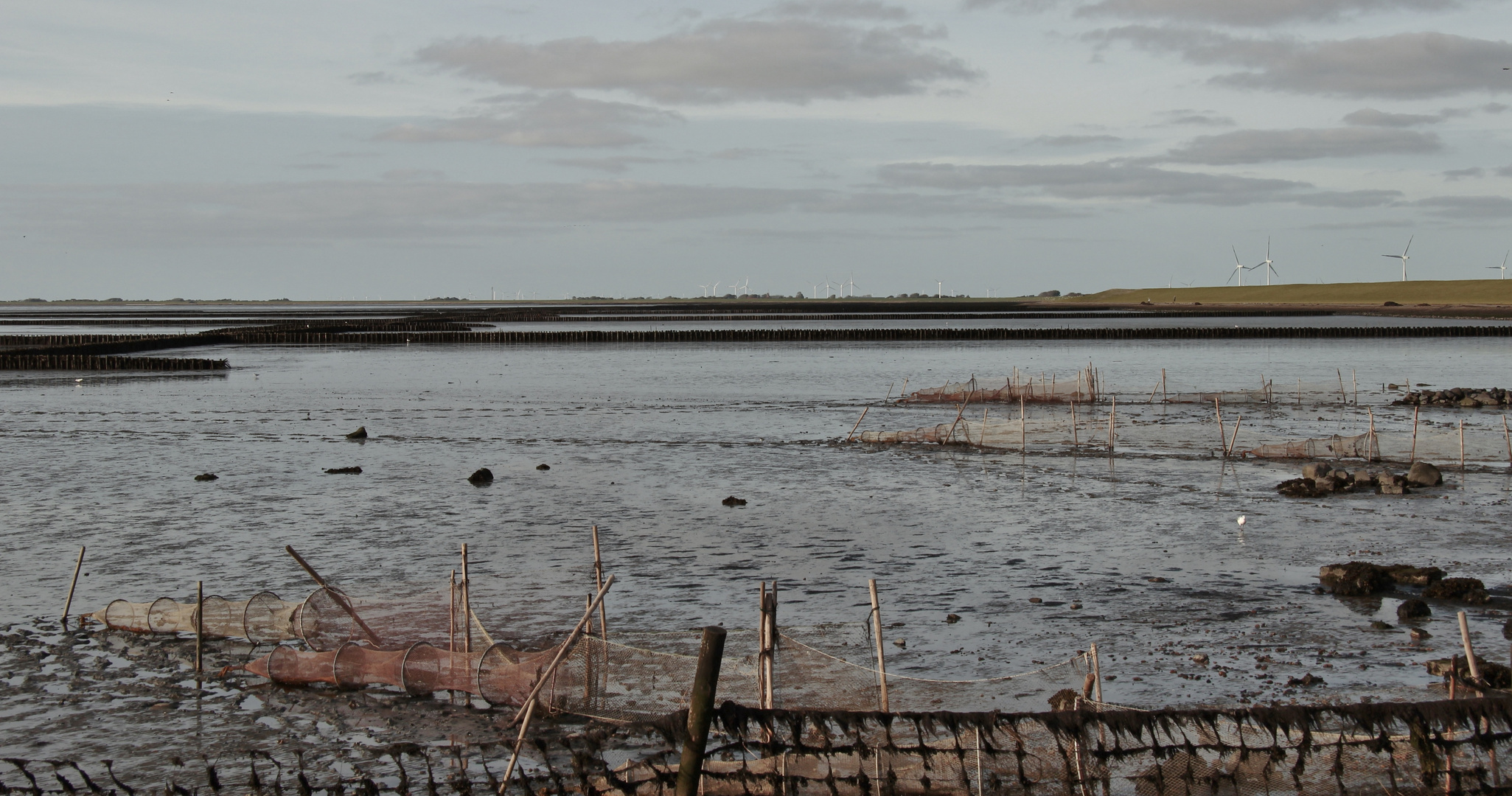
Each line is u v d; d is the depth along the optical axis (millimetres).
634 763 13133
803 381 73938
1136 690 16250
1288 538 26109
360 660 16812
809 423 50344
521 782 13602
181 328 171625
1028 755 12844
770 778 12492
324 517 29312
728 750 13766
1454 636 18516
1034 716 12641
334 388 70250
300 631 18578
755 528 27750
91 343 110125
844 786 12617
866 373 81000
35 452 41562
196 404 60312
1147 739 13953
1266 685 16359
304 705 16344
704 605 20891
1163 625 19422
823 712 12508
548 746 14781
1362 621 19531
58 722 15727
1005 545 25703
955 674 16859
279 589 22094
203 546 25984
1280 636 18719
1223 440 38719
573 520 28859
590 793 12859
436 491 33219
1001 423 47031
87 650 18547
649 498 31938
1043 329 132625
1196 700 15797
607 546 25844
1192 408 54344
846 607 20781
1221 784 12750
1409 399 55625
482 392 66750
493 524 28438
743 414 54094
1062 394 59344
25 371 84562
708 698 11836
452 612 17109
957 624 19562
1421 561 23812
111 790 13711
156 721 15750
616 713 15203
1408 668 17031
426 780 13898
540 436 46312
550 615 20156
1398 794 12523
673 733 12656
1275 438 43281
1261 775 12711
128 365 85750
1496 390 56656
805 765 12953
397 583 22469
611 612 20406
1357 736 13406
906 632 19109
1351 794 12609
